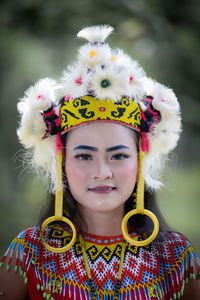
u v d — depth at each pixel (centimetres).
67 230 280
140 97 278
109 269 268
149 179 282
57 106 278
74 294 262
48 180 293
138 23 748
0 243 874
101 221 276
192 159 1698
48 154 281
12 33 823
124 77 259
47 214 292
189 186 1537
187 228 1094
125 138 262
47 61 979
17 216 979
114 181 260
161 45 809
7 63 1033
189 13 812
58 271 268
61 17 748
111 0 735
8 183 1109
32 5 743
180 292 273
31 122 276
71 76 269
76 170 262
